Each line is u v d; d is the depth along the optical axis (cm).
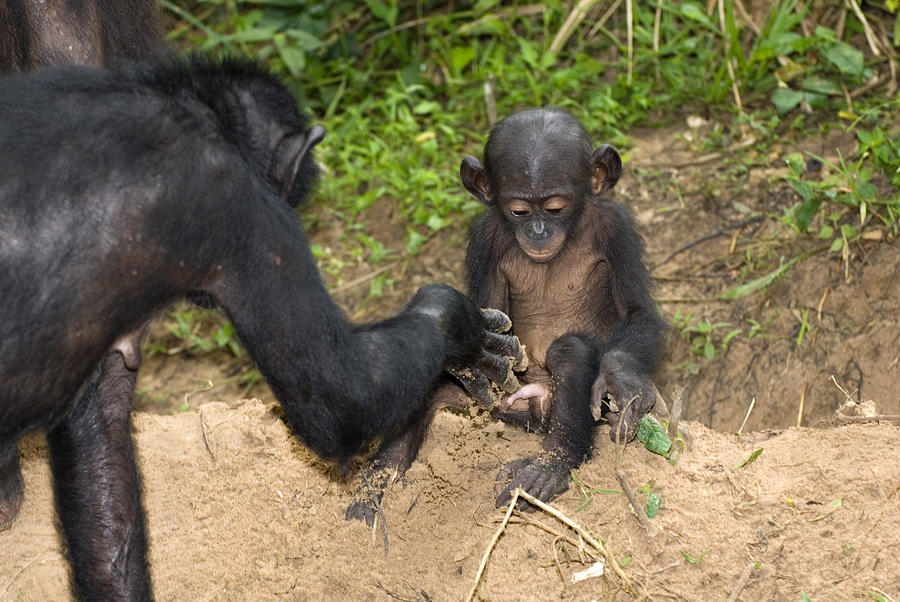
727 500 686
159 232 524
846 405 799
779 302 1023
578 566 662
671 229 1117
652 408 752
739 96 1223
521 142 780
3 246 496
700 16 1233
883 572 616
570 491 719
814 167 1119
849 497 670
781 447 731
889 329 948
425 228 1231
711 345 1002
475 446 779
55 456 614
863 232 1022
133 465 626
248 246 546
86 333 524
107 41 759
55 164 507
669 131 1227
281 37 1398
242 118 584
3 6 680
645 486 700
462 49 1364
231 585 709
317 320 558
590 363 762
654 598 630
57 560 736
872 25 1256
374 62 1468
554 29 1409
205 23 1593
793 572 629
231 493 776
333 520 741
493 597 655
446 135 1320
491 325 724
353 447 584
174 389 1180
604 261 830
